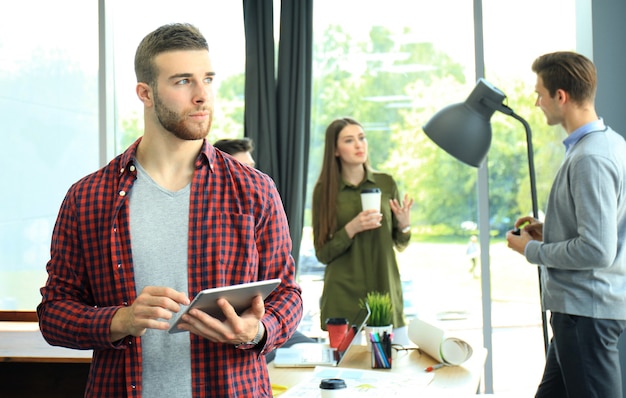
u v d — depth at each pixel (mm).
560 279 2914
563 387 3039
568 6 4414
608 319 2836
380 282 3906
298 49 4523
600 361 2840
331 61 4688
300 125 4520
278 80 4566
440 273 4625
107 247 1640
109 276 1638
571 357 2869
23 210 4898
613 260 2805
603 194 2770
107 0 4773
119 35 4863
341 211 3982
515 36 4488
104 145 4793
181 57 1603
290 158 4535
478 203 4547
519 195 4523
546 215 3018
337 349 2943
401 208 4023
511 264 4527
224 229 1650
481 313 4574
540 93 3053
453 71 4590
